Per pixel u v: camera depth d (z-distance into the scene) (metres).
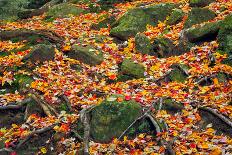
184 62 6.48
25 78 6.39
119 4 8.91
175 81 6.26
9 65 6.58
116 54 6.92
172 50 6.86
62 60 6.70
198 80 6.17
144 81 6.25
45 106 5.88
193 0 7.76
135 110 5.61
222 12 7.31
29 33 7.40
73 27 7.95
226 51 6.48
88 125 5.55
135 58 6.74
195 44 6.88
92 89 6.16
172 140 5.29
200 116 5.67
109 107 5.61
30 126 5.71
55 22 8.34
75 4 9.24
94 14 8.48
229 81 6.04
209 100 5.80
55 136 5.55
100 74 6.53
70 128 5.61
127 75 6.45
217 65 6.32
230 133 5.48
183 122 5.58
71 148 5.41
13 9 10.86
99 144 5.39
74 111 5.86
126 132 5.52
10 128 5.87
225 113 5.60
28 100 5.98
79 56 6.80
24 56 6.64
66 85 6.22
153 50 6.92
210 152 5.14
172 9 7.66
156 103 5.77
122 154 5.24
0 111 6.00
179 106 5.76
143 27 7.44
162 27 7.39
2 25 8.35
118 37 7.36
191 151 5.16
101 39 7.31
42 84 6.21
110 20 7.97
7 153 5.48
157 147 5.27
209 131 5.46
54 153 5.46
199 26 6.90
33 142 5.58
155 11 7.61
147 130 5.52
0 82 6.40
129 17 7.52
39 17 9.15
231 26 6.55
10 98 6.14
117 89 6.15
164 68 6.46
